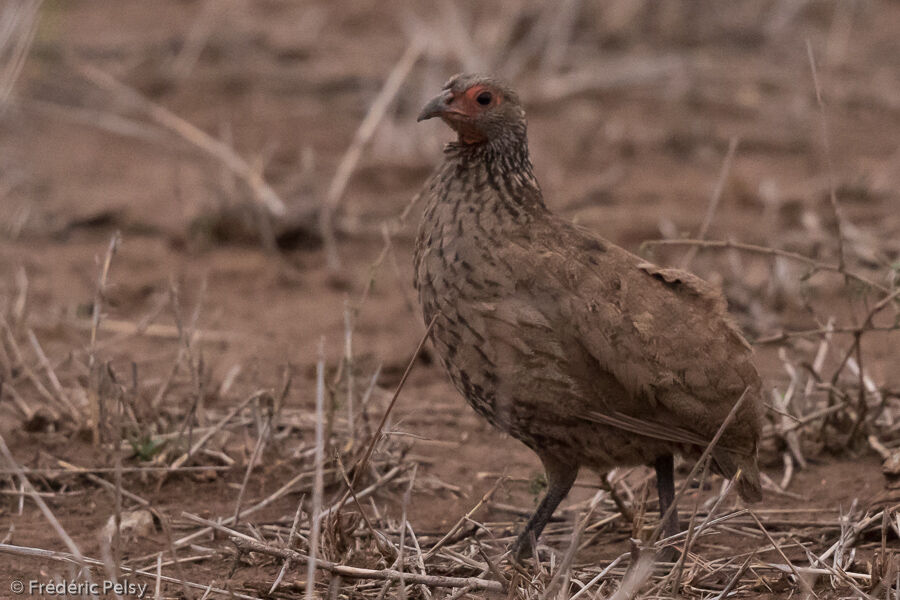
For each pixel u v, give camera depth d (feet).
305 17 85.76
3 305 45.06
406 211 34.96
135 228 56.18
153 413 36.06
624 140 67.41
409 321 47.57
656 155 66.95
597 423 29.19
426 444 37.27
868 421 36.35
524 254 28.91
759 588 28.63
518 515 33.06
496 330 28.55
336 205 56.90
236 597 27.40
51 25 77.00
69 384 39.83
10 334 39.50
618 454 29.76
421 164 63.05
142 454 34.19
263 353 43.75
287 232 54.90
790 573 28.48
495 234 29.32
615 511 33.40
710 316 29.25
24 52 59.47
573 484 33.24
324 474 33.96
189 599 26.68
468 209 29.71
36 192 59.77
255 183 56.44
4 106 65.41
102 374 34.71
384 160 63.62
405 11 86.28
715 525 31.24
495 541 30.96
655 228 56.03
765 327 45.62
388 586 26.94
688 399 28.63
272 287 50.83
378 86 73.61
